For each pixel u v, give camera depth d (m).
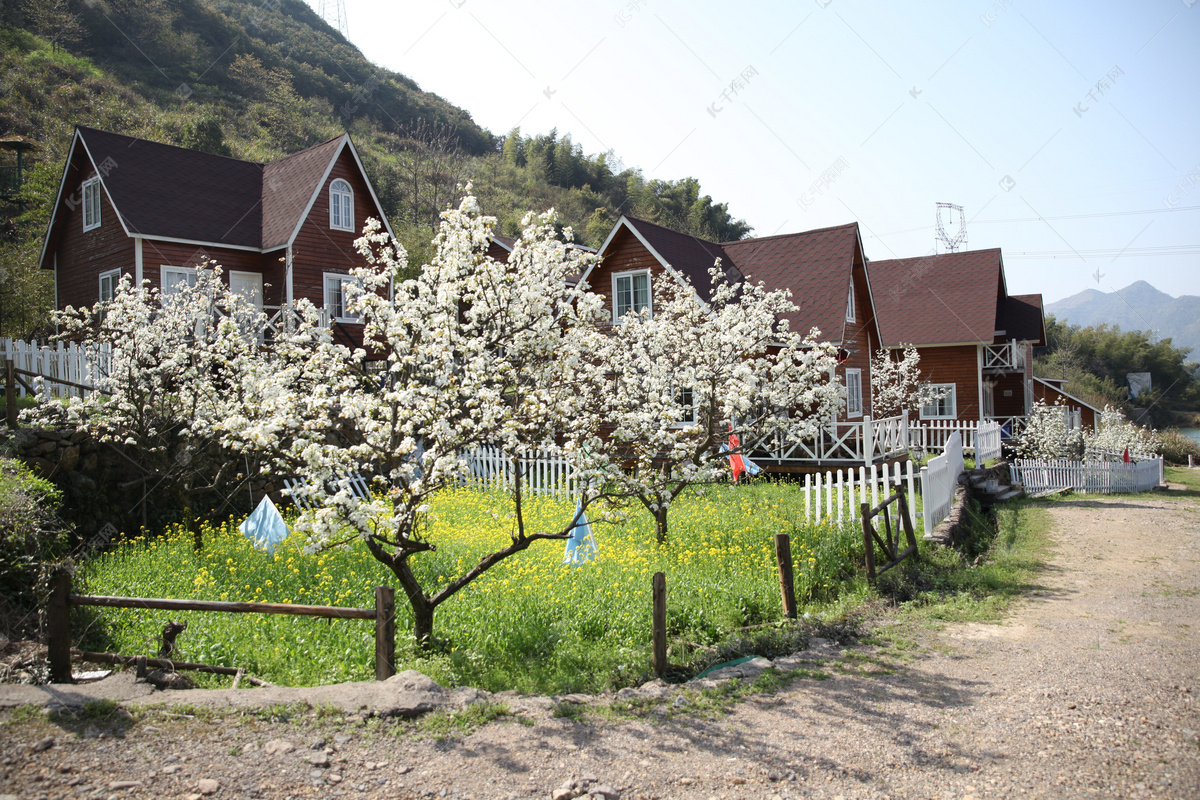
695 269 20.61
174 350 11.71
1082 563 11.81
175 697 5.29
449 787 4.38
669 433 9.73
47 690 5.27
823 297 20.11
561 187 81.62
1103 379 72.06
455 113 90.00
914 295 31.31
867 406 23.39
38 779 4.09
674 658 7.03
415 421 6.68
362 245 7.82
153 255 18.64
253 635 6.96
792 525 11.93
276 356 12.35
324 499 6.41
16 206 28.56
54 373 12.99
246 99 56.03
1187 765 4.66
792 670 6.68
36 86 38.88
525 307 7.38
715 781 4.55
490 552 10.33
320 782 4.32
